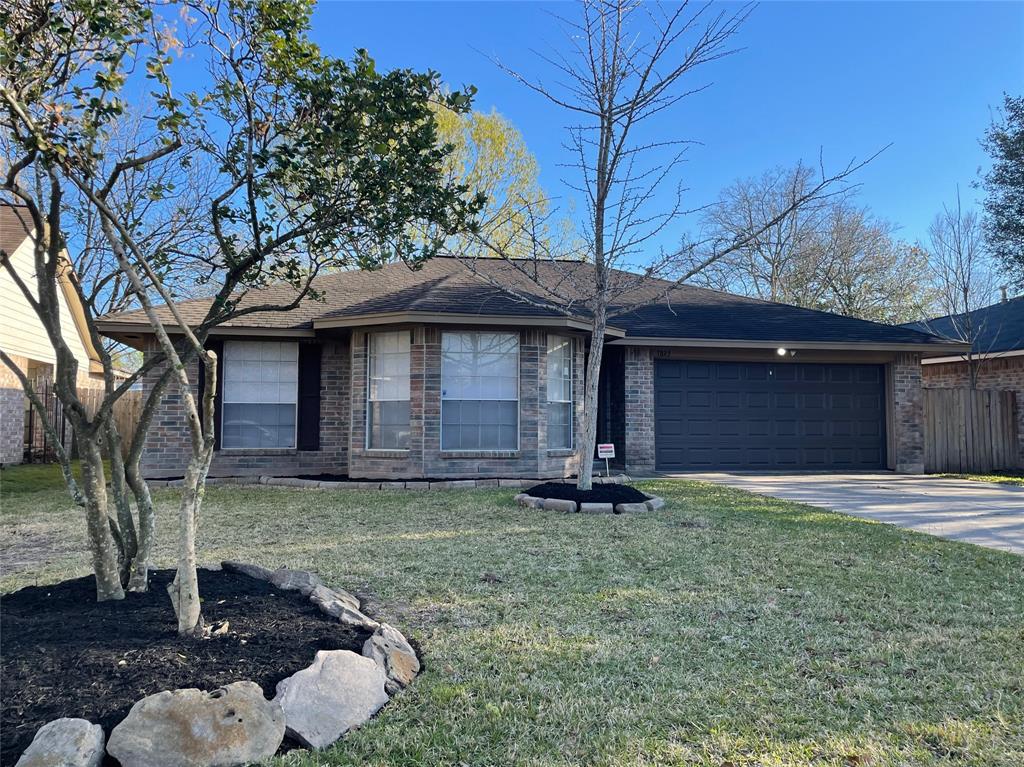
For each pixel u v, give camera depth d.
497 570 5.18
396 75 4.00
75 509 8.27
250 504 8.35
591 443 8.36
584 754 2.62
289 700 2.77
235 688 2.69
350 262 4.41
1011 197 16.86
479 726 2.82
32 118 3.28
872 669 3.42
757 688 3.19
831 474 12.42
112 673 2.84
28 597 3.82
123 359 28.14
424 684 3.20
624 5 7.92
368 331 10.74
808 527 6.91
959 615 4.23
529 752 2.63
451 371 10.47
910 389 12.96
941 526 7.18
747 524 7.03
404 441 10.48
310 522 7.15
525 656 3.54
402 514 7.60
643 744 2.68
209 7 3.73
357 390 10.77
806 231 27.70
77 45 3.48
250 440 11.22
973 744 2.68
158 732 2.45
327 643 3.35
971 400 13.84
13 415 14.21
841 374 13.17
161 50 3.68
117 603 3.69
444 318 10.02
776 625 4.02
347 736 2.74
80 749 2.31
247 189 4.05
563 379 11.52
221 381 11.11
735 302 14.95
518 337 10.67
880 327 13.52
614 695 3.11
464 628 3.94
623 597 4.52
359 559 5.50
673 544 6.06
